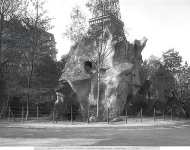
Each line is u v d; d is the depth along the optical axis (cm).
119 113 3591
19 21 4022
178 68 5894
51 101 4406
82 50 3994
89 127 2711
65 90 3928
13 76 4281
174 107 5150
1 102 4116
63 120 3722
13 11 3988
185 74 5831
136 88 4403
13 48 4066
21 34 4047
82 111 3803
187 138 1848
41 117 4088
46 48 4659
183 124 3366
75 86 3856
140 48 4578
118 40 3831
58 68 5141
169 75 5406
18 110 4222
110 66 3788
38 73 4716
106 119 3444
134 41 4553
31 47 4172
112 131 2380
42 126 2772
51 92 4488
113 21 3628
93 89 3797
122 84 3678
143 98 4744
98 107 3462
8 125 2897
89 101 3806
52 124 3002
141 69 4794
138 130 2489
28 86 4119
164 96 5069
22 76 4366
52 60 5103
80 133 2184
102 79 3791
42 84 4697
